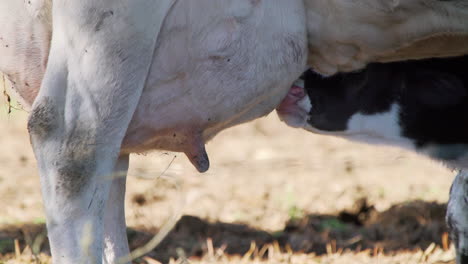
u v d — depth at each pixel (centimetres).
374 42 977
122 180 1056
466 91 1066
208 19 916
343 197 1722
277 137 2370
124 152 988
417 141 1104
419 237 1450
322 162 2045
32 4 941
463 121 1073
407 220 1554
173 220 888
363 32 967
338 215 1620
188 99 938
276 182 1870
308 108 1101
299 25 964
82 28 873
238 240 1438
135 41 873
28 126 891
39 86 991
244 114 998
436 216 1573
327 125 1109
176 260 1319
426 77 1070
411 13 944
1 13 962
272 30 947
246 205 1691
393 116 1093
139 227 1499
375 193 1734
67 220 880
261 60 951
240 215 1609
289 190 1745
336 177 1908
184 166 1956
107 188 898
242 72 945
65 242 878
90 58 873
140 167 1920
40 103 888
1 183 1825
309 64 1036
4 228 1470
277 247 1368
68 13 877
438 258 1297
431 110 1077
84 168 883
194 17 911
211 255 1334
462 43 988
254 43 941
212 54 927
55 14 888
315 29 977
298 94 1095
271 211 1645
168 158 2005
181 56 916
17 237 1412
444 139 1089
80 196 882
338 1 945
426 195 1714
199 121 957
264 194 1767
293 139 2341
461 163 1097
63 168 882
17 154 2116
